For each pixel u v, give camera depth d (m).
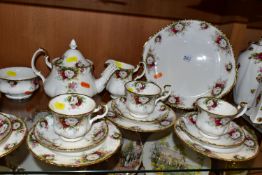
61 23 0.85
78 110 0.64
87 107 0.64
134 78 0.85
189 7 0.89
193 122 0.71
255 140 0.67
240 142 0.63
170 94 0.82
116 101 0.77
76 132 0.58
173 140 0.74
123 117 0.70
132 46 0.91
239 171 0.67
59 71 0.72
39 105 0.76
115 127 0.67
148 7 0.86
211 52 0.83
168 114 0.75
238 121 0.73
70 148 0.56
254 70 0.79
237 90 0.83
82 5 0.83
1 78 0.74
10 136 0.59
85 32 0.87
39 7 0.82
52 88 0.73
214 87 0.82
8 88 0.74
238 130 0.69
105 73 0.79
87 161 0.55
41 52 0.85
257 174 0.69
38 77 0.82
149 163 0.70
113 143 0.61
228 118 0.63
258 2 0.81
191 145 0.63
